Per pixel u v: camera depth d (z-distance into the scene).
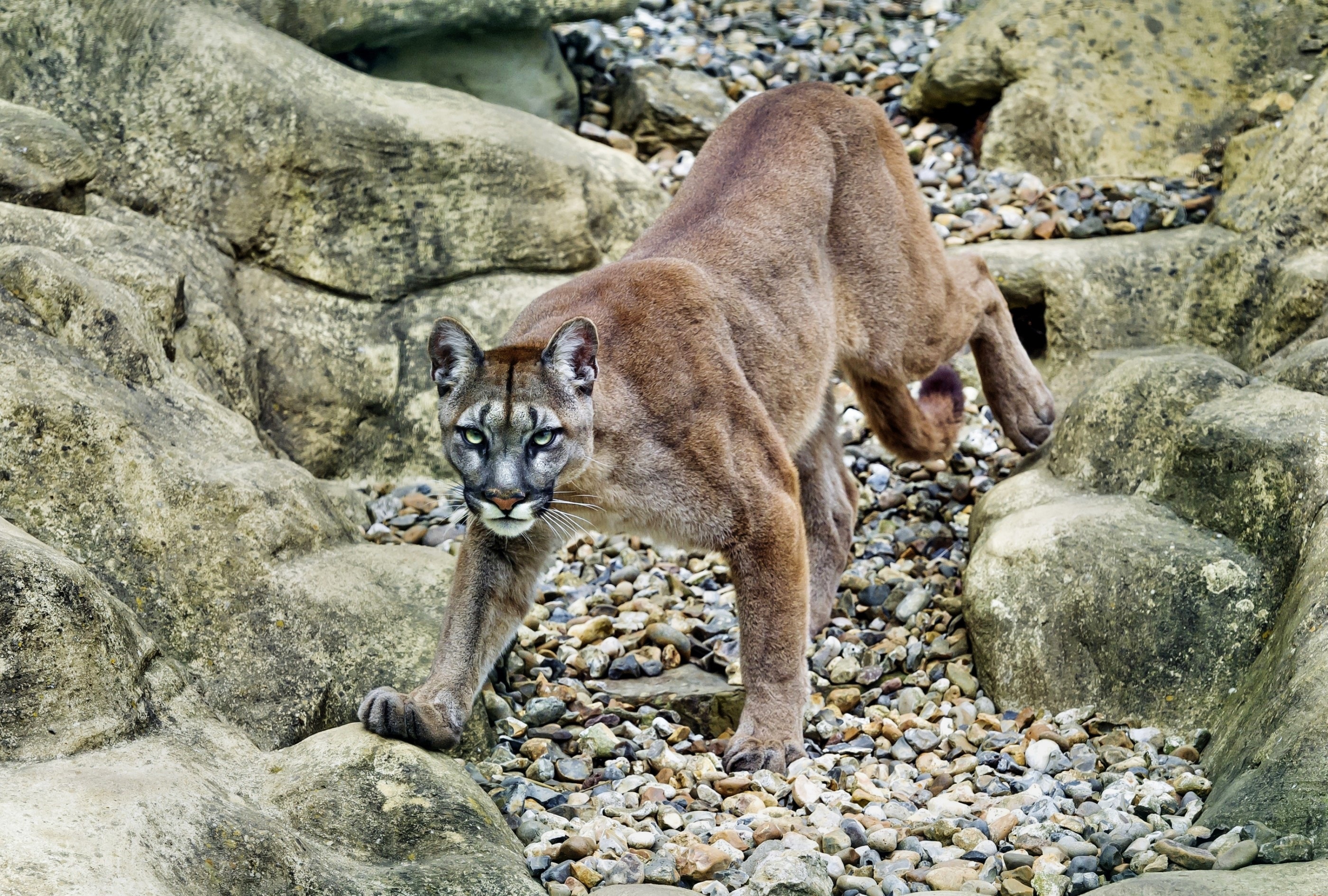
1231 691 8.62
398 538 11.94
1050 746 8.70
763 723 8.80
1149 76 15.94
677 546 9.12
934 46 18.45
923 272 10.94
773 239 9.95
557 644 10.58
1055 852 7.30
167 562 8.81
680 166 16.34
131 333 9.98
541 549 8.81
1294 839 6.65
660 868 7.19
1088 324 13.58
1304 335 12.23
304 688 8.52
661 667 10.26
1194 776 7.88
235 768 7.50
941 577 11.28
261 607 8.84
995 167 16.11
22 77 12.46
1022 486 10.88
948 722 9.35
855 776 8.46
